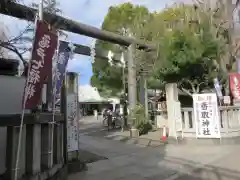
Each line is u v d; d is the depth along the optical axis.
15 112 5.86
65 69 5.98
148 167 6.44
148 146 9.44
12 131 4.01
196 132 9.24
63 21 9.08
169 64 11.35
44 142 4.70
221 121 9.33
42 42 4.19
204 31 11.69
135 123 12.05
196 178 5.36
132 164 6.84
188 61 10.83
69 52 6.10
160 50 12.41
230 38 13.89
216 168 6.01
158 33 14.45
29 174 4.16
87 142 11.31
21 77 6.11
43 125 4.72
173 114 9.59
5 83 5.85
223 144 8.91
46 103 5.02
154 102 16.73
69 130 6.40
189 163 6.62
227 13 13.81
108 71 20.55
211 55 11.29
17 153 3.84
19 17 7.20
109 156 8.05
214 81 11.55
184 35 11.19
